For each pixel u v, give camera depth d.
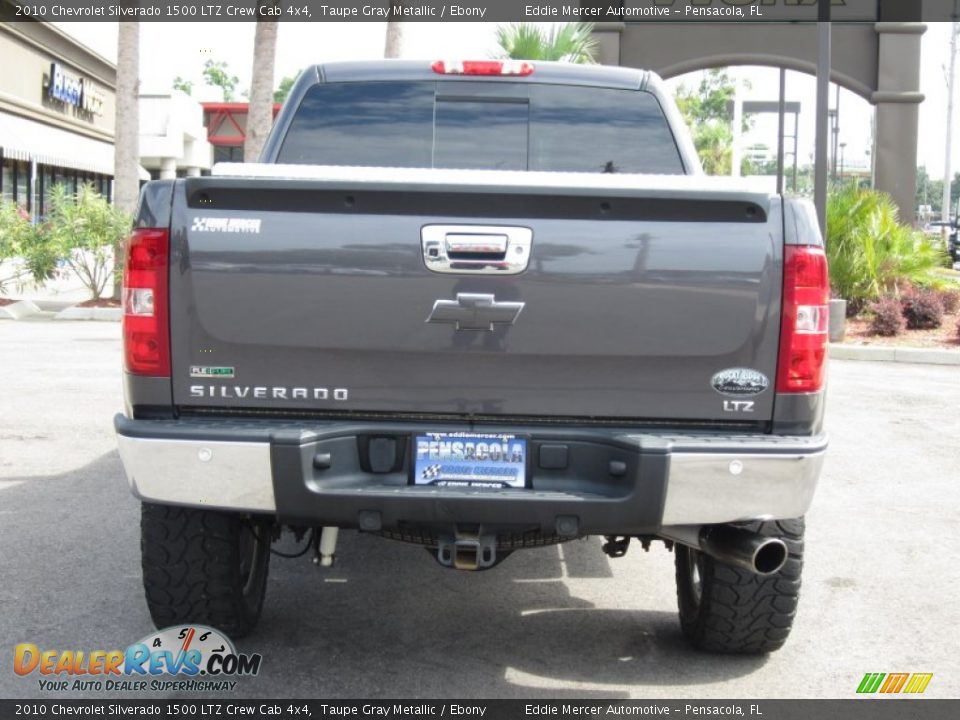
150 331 3.58
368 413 3.64
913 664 4.32
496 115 5.11
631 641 4.51
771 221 3.58
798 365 3.59
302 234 3.55
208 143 54.34
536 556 5.77
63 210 19.52
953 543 6.08
